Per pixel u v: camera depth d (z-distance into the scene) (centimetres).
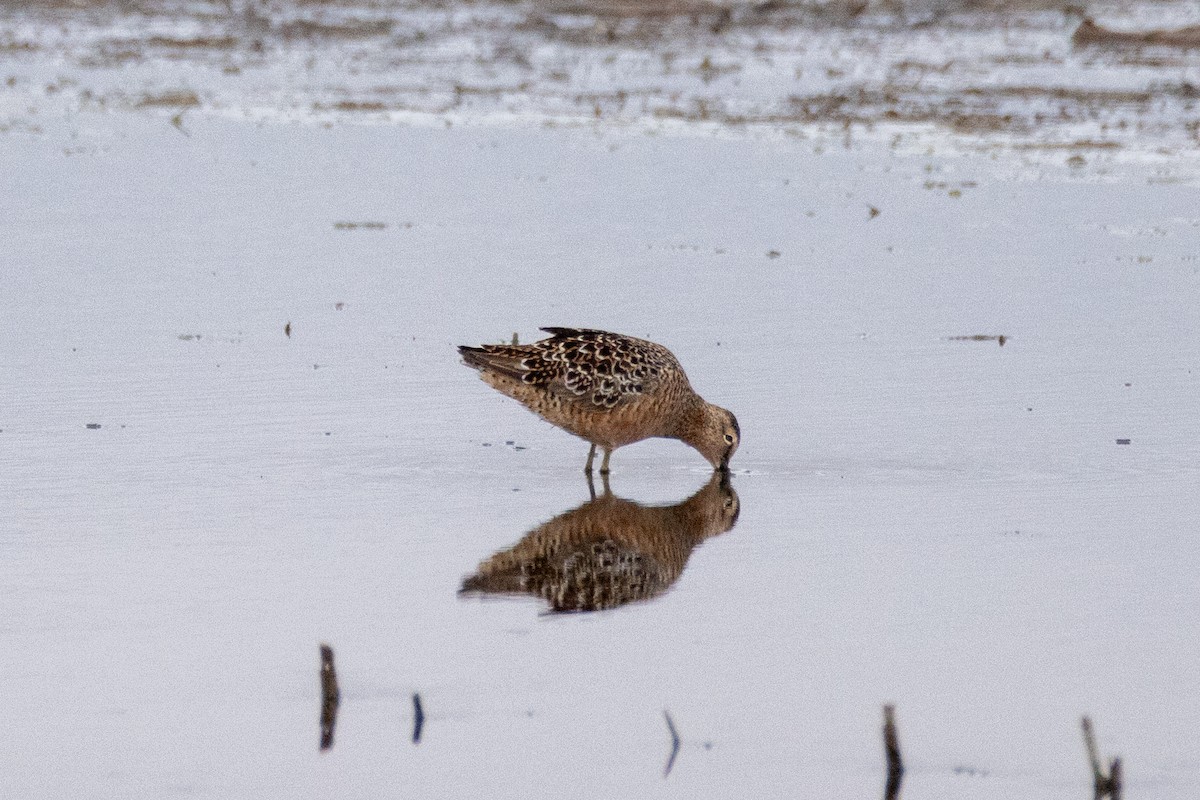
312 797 871
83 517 1291
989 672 1018
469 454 1498
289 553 1223
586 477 1454
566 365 1452
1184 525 1278
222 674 1013
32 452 1452
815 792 881
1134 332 1881
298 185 2675
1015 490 1375
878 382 1703
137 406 1598
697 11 4378
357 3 4703
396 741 933
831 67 3716
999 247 2302
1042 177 2738
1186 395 1639
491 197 2616
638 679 1013
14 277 2097
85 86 3522
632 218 2480
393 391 1672
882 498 1366
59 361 1747
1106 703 973
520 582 1176
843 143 3012
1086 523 1288
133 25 4353
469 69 3797
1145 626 1081
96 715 957
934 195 2625
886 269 2186
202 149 2942
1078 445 1495
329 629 1083
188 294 2033
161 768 899
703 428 1477
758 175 2772
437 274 2145
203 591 1143
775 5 4384
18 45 3984
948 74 3609
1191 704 970
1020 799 871
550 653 1052
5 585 1148
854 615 1111
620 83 3597
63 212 2462
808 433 1549
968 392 1664
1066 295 2048
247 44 4116
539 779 895
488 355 1491
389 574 1184
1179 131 3061
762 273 2162
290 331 1878
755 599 1144
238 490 1367
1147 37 3950
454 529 1289
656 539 1271
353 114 3281
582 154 2931
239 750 921
